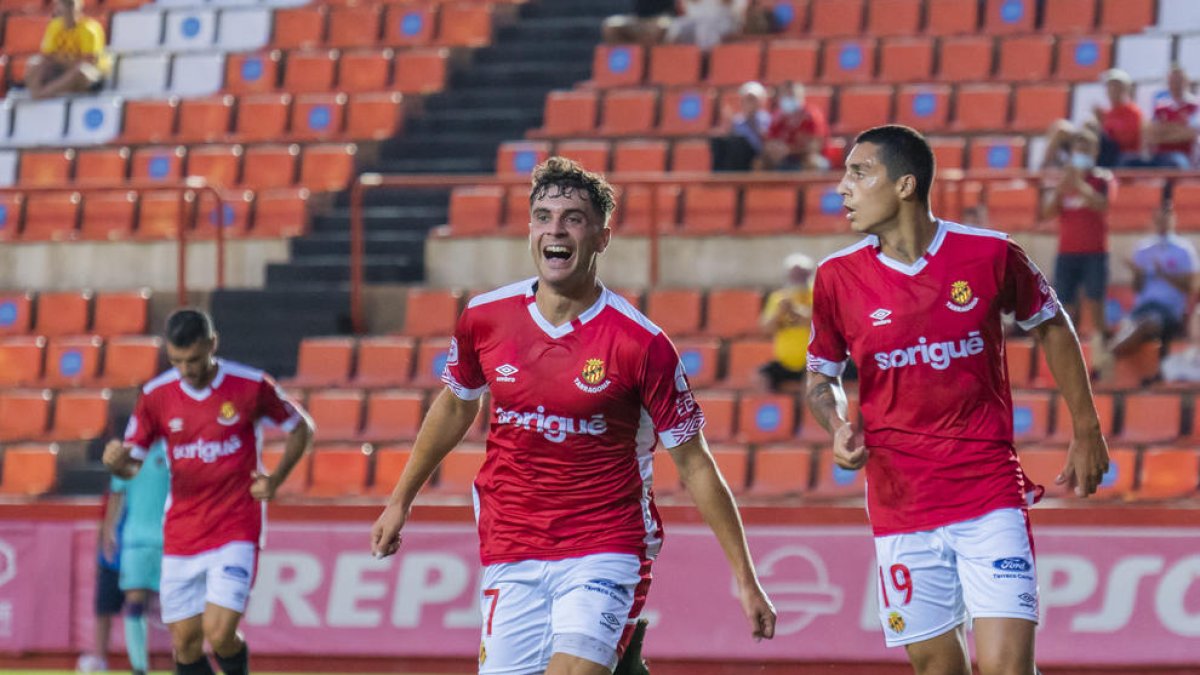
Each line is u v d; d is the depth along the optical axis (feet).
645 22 134.82
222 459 63.57
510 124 132.98
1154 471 90.79
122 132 140.26
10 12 158.81
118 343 115.24
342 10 147.23
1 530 83.71
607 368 39.27
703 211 116.57
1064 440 94.73
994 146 116.37
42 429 110.11
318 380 110.11
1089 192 100.22
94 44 145.59
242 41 149.38
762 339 104.83
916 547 43.32
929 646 43.45
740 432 98.99
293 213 125.49
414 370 109.50
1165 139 109.40
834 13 134.62
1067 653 73.51
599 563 39.81
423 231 124.16
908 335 42.78
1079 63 124.88
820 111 123.85
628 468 40.34
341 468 100.37
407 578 79.92
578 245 38.91
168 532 64.13
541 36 143.43
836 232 110.93
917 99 123.03
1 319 121.49
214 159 132.05
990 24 131.23
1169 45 123.03
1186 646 72.43
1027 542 42.60
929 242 43.09
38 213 130.41
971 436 42.73
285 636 80.74
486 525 41.06
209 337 62.95
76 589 82.64
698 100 127.13
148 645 81.05
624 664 43.16
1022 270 42.88
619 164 121.60
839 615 75.77
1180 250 99.09
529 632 40.37
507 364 39.91
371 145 131.85
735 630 76.79
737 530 40.37
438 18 145.28
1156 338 98.78
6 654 83.05
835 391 44.88
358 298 114.11
